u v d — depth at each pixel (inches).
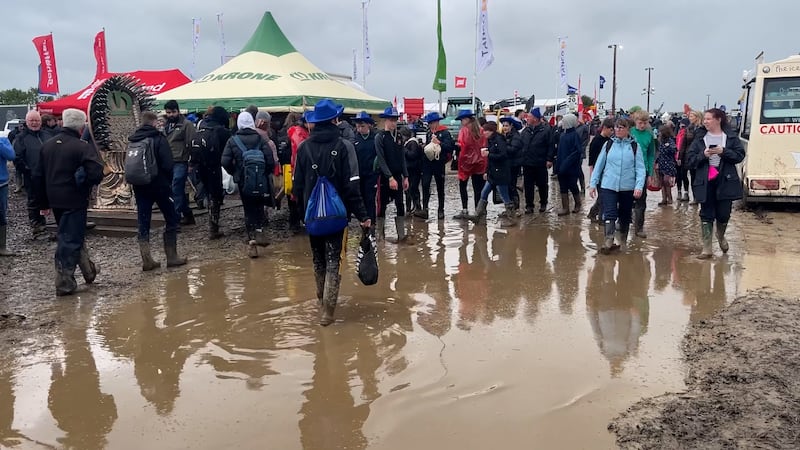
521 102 1584.6
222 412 161.9
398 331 217.0
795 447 139.5
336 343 207.0
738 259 313.6
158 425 156.1
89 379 183.8
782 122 468.8
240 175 325.7
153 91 773.3
